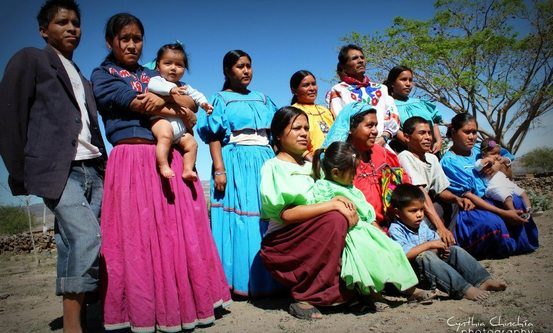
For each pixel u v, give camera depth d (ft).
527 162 90.27
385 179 15.11
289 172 12.97
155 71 13.46
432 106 21.97
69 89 11.23
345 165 12.96
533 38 67.97
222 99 16.12
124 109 12.09
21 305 17.04
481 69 72.43
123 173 11.72
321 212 12.08
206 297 11.80
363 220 13.09
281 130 13.53
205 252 12.30
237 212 15.34
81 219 10.73
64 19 11.64
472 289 12.31
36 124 10.81
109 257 11.35
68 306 10.61
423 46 70.44
